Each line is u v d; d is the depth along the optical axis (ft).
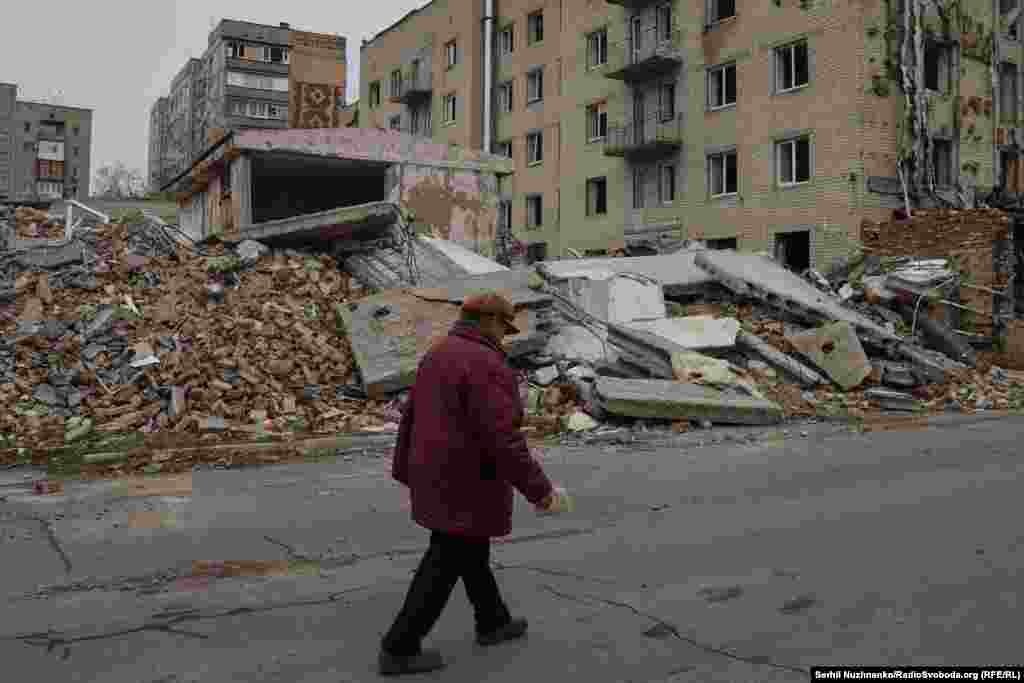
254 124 261.03
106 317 35.32
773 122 85.56
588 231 112.98
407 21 158.40
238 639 11.80
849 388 42.52
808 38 81.82
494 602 11.35
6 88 348.59
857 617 12.19
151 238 44.37
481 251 70.18
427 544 17.12
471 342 10.48
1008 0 89.30
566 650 11.17
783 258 85.81
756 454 28.04
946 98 83.10
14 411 29.81
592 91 111.96
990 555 15.28
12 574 15.14
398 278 44.42
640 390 33.78
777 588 13.66
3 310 35.37
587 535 17.56
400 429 11.10
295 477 24.54
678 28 97.45
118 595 13.93
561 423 33.24
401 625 10.30
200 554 16.42
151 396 31.81
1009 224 63.00
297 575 15.02
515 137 128.67
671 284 50.62
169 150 336.29
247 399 32.78
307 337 37.76
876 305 58.70
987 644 11.00
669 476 24.20
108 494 22.15
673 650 11.09
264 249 44.68
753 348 43.42
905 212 78.84
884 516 18.60
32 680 10.41
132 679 10.41
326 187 78.64
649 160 102.47
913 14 80.02
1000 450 28.27
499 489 10.39
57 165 358.23
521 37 127.34
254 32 260.83
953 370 47.91
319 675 10.47
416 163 67.72
